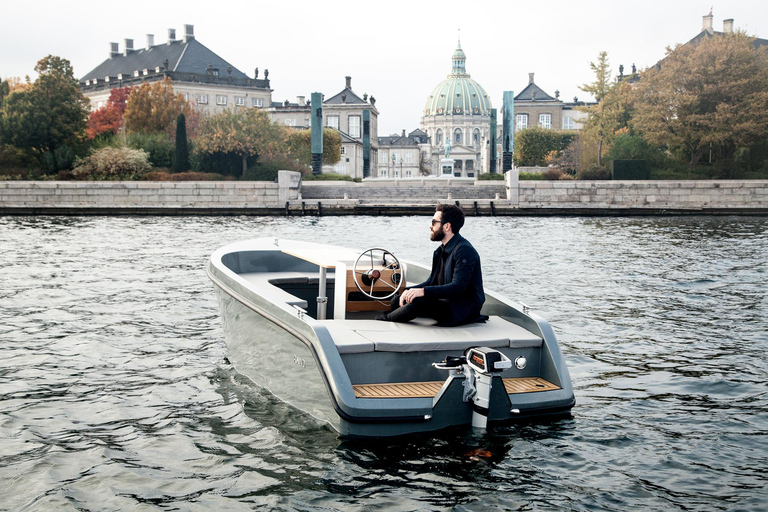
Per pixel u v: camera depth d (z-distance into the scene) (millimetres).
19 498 4109
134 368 6941
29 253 17859
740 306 10469
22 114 49250
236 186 45219
